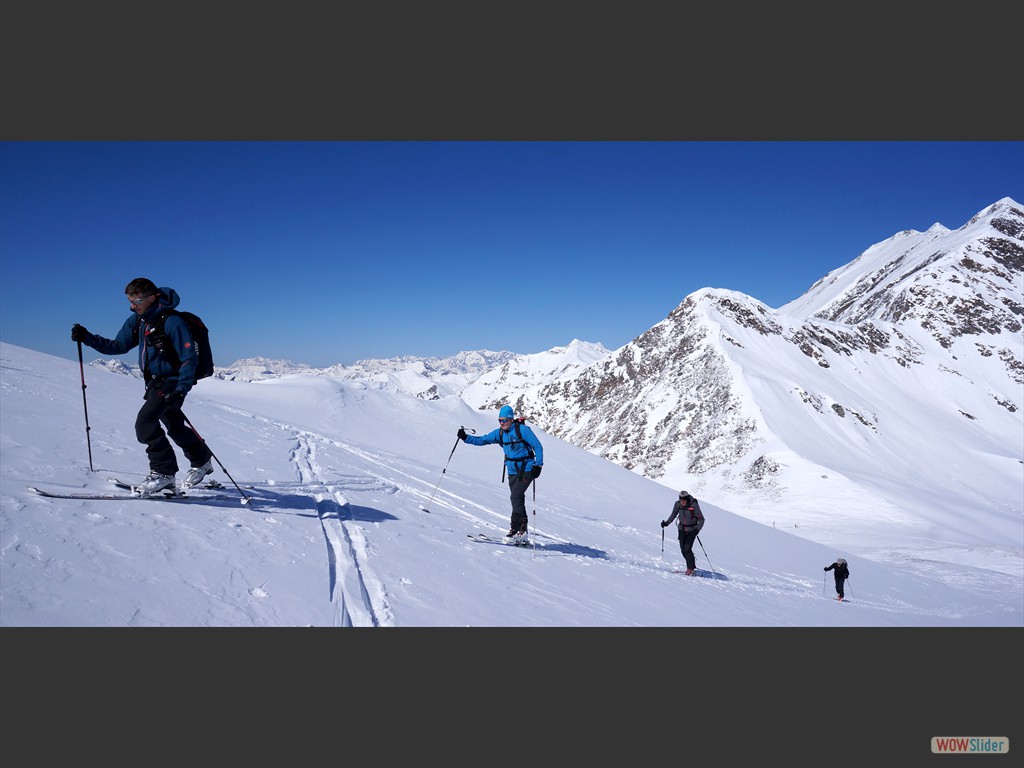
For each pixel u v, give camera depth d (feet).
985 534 236.63
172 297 21.11
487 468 75.61
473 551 26.43
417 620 17.13
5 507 16.76
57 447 25.21
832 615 41.09
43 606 12.57
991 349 577.84
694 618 26.40
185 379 20.43
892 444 387.14
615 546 45.93
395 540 24.17
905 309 643.04
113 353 22.25
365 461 47.91
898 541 207.41
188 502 21.97
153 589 14.60
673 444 398.83
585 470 92.68
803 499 278.26
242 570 16.98
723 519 93.30
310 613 15.93
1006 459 385.09
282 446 42.39
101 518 17.85
